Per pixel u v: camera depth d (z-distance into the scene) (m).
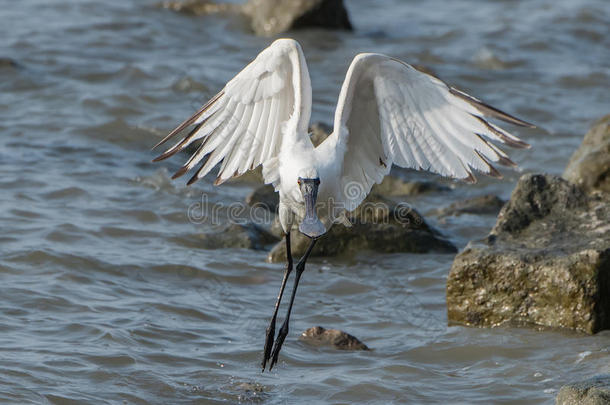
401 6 37.62
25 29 29.36
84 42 28.61
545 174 14.09
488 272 12.74
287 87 10.58
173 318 12.84
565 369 11.26
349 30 32.72
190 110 23.08
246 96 10.44
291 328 12.78
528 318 12.56
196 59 27.92
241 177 19.45
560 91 26.78
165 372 11.12
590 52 31.17
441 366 11.65
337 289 14.28
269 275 14.73
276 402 10.53
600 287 12.12
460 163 10.35
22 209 16.61
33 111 22.47
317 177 10.30
